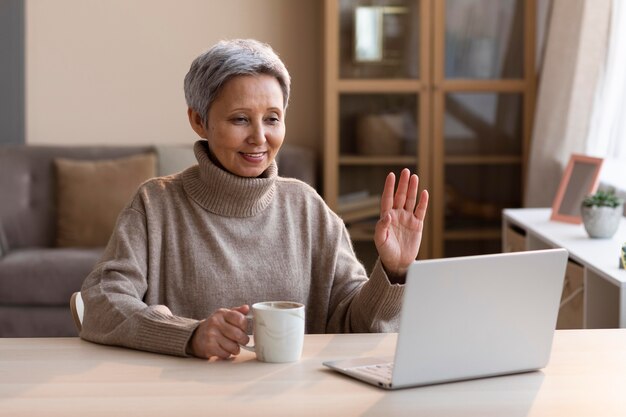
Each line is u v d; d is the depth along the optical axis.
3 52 5.75
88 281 2.21
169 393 1.67
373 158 5.71
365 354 1.94
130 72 5.91
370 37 5.64
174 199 2.33
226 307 2.29
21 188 5.38
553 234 3.93
